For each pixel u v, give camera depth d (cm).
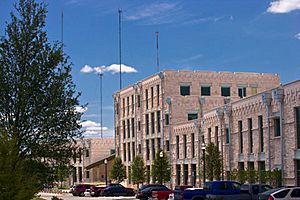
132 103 8756
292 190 2845
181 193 3584
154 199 4812
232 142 5419
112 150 11175
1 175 1755
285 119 4438
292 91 4331
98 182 9938
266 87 8006
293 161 4309
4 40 2164
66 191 8469
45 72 2166
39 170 2116
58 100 2150
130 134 8831
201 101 7488
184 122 6869
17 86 2111
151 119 8019
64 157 2175
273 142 4634
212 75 7762
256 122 4944
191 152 6588
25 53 2172
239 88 7869
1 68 2123
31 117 2125
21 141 2095
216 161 5306
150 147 8044
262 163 4881
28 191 1803
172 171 7156
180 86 7594
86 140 11025
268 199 2844
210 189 3534
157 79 7788
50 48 2216
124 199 5762
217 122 5778
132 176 7825
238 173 4850
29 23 2211
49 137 2144
